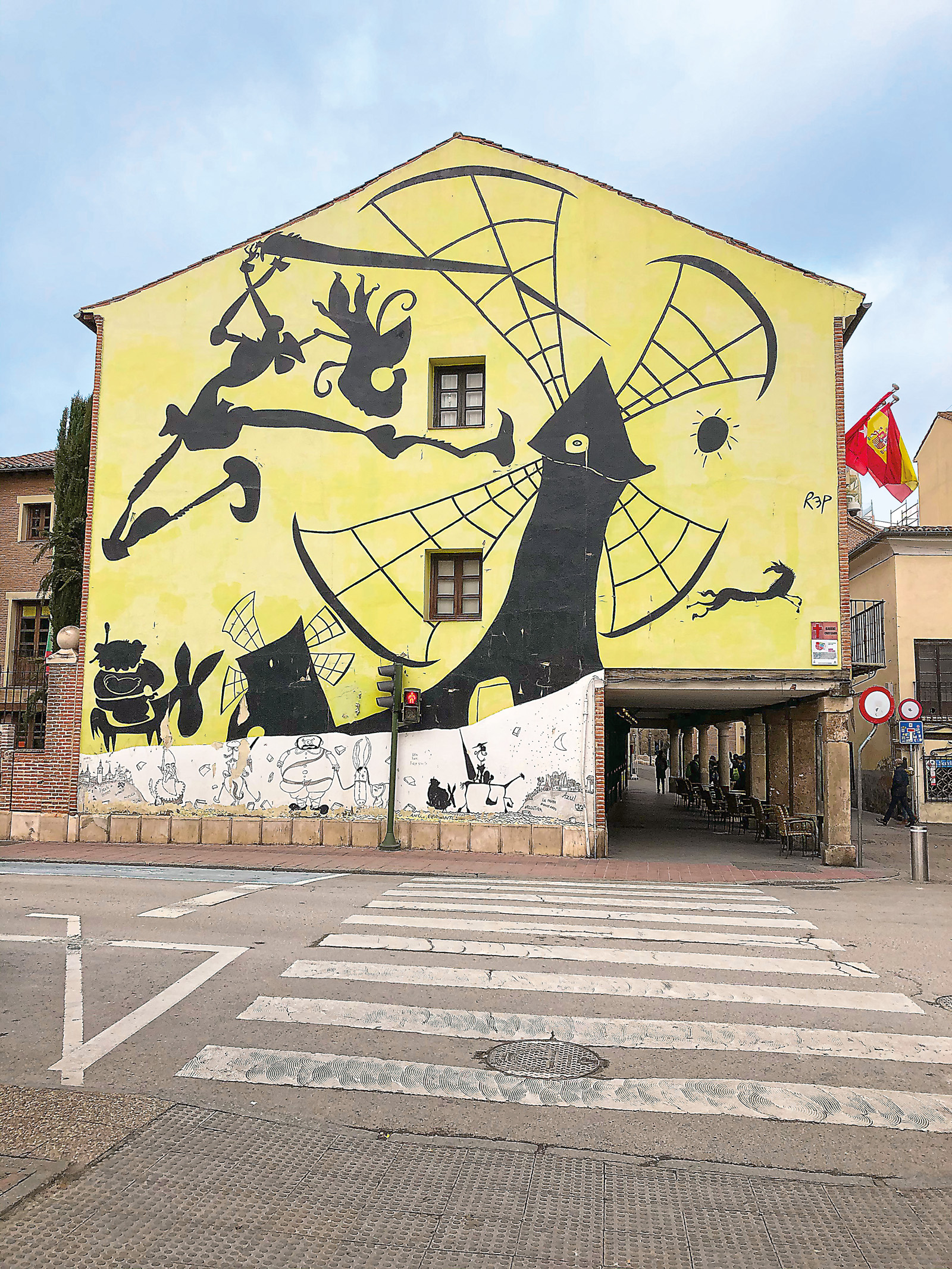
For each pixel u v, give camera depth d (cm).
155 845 1759
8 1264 350
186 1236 374
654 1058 577
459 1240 376
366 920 977
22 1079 539
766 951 852
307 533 1794
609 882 1361
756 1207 406
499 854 1645
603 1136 473
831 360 1652
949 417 3144
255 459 1827
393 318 1798
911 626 2594
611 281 1723
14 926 948
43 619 3008
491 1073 551
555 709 1664
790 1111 504
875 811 2769
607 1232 384
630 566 1672
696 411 1678
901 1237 384
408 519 1758
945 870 1559
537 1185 423
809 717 1884
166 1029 623
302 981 734
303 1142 462
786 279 1672
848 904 1158
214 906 1060
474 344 1762
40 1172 422
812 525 1630
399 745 1712
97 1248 364
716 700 1844
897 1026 638
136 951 836
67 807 1805
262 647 1784
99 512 1867
